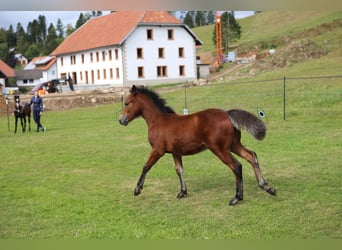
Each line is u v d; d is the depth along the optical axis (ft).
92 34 170.81
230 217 20.35
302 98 61.26
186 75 155.22
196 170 30.63
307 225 18.70
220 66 170.71
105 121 67.41
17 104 58.80
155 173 30.32
